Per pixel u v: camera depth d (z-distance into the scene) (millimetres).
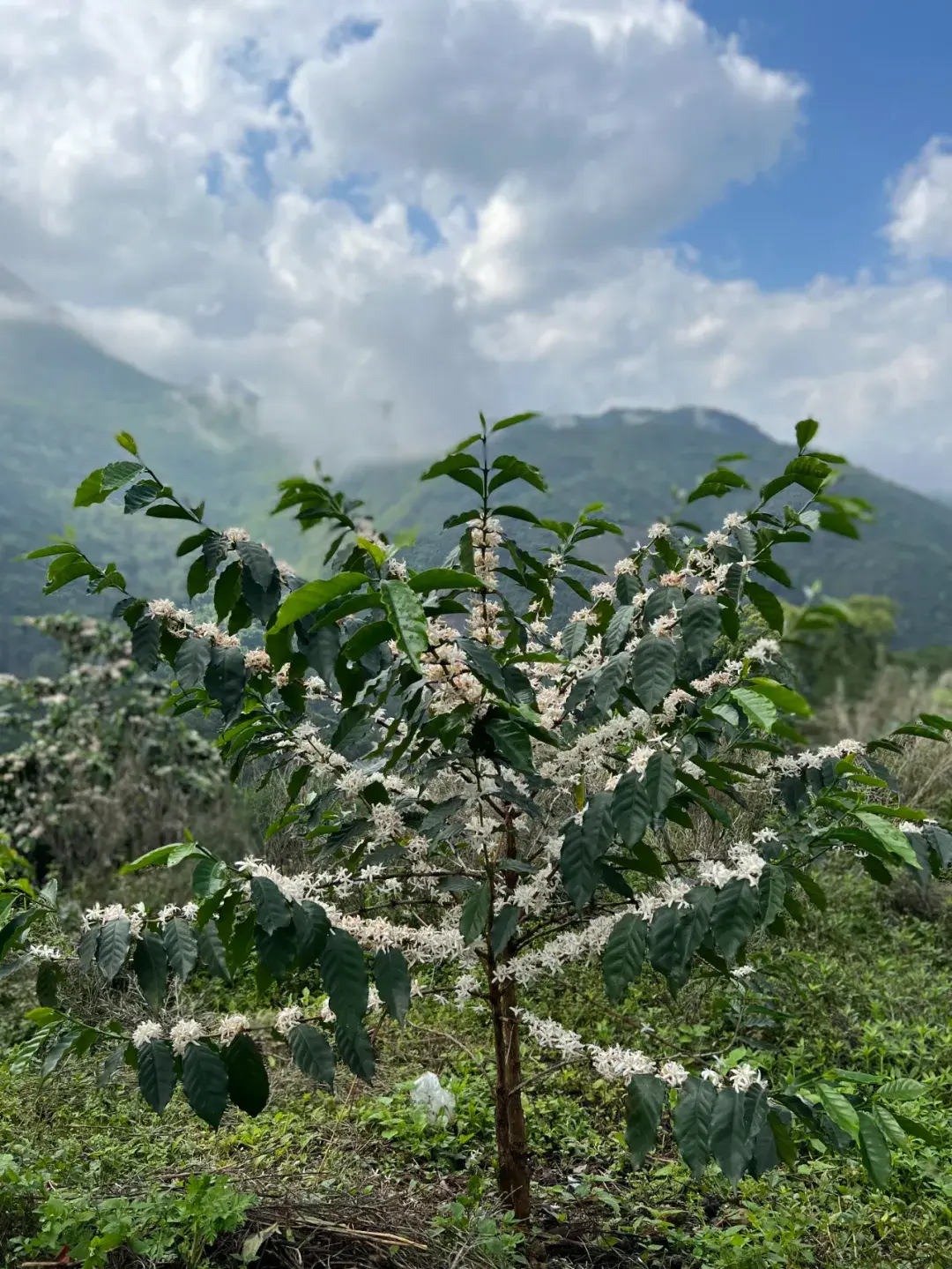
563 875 1976
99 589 2277
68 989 3854
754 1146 1892
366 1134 3152
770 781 2336
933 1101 3285
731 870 1929
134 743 6863
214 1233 2154
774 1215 2594
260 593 2164
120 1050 2062
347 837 2350
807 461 2205
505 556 3961
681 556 2559
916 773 5609
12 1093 3273
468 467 2297
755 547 2240
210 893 1771
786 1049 3689
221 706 2184
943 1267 2428
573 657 2514
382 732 2705
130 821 6547
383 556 1851
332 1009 1851
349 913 2367
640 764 1972
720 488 2447
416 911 2859
